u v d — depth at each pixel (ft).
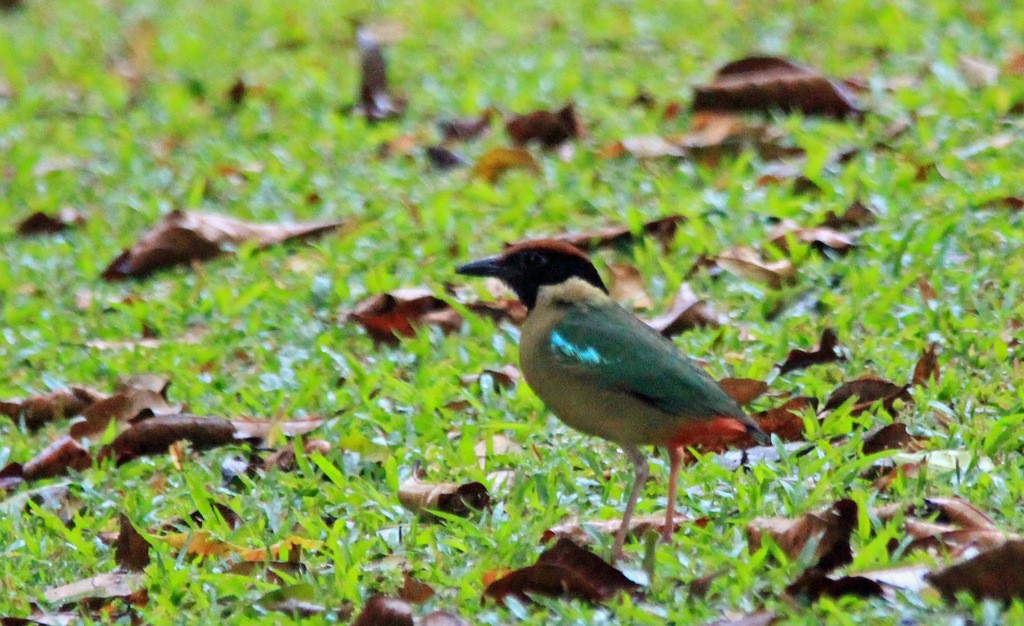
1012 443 33.65
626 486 33.83
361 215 49.80
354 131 56.49
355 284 45.70
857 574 27.30
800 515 30.09
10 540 33.24
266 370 41.73
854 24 61.82
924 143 49.57
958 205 44.91
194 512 33.96
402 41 66.08
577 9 67.72
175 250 48.39
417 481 34.09
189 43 68.69
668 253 45.29
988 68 54.49
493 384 39.22
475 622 27.55
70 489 35.65
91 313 46.09
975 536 29.07
